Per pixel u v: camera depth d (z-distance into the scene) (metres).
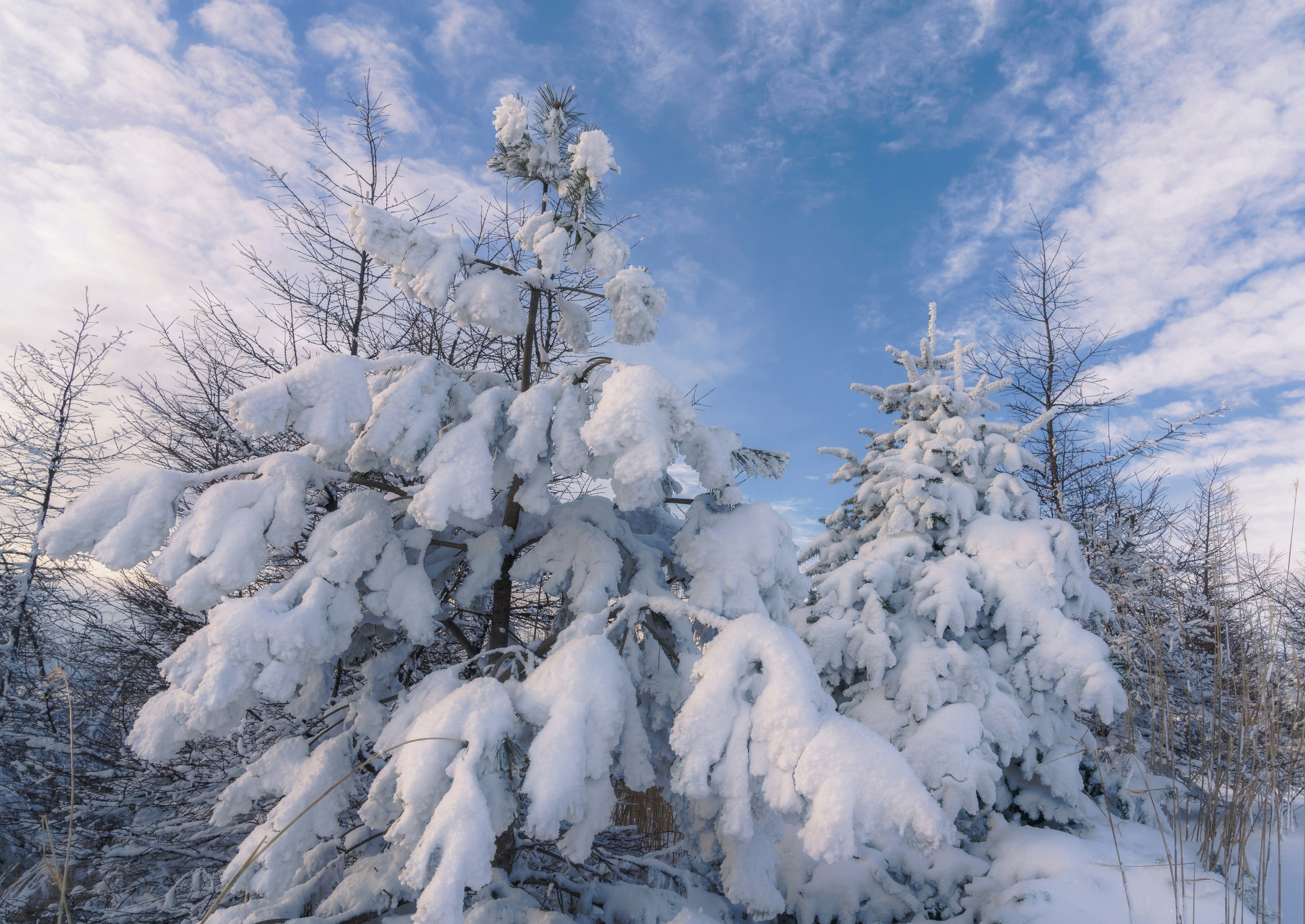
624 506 2.95
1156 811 4.68
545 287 3.52
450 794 2.13
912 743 4.65
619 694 2.54
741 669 2.35
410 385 3.06
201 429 6.63
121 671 6.29
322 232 6.89
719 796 2.80
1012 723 4.87
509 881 3.32
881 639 5.21
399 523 3.56
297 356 7.04
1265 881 3.81
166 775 5.36
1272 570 4.34
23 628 7.31
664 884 4.00
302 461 3.00
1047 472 9.57
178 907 4.37
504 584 3.68
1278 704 4.17
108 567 2.43
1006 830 4.76
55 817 5.46
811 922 4.47
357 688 5.19
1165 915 3.54
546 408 3.09
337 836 2.80
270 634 2.49
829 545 7.50
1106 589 7.49
